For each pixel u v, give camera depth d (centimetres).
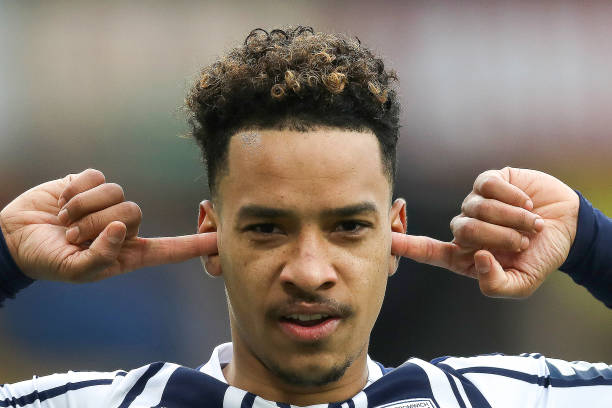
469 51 2139
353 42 825
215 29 2130
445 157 2081
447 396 809
